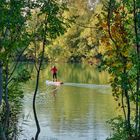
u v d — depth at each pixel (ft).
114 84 60.39
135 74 58.34
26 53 75.05
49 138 76.38
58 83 180.65
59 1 64.80
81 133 80.53
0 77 46.09
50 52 308.40
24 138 75.00
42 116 97.66
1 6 44.68
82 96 137.69
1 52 44.93
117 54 59.36
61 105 116.57
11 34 47.55
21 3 46.91
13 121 71.77
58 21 63.87
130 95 63.31
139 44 57.93
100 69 60.70
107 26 59.93
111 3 58.75
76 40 328.90
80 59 339.36
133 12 57.82
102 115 98.84
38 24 64.39
